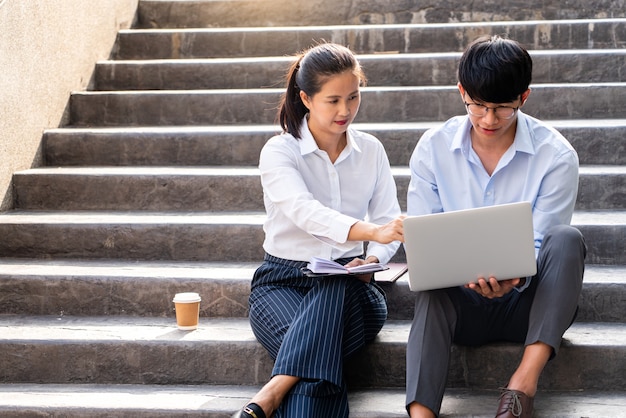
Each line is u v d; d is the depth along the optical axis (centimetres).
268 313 323
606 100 497
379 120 513
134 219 429
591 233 391
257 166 484
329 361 300
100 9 584
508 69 291
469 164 327
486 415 306
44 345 353
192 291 383
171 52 608
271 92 523
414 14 634
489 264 293
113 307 388
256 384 346
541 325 296
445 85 544
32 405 325
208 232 416
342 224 309
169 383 350
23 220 429
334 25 641
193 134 487
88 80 565
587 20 579
